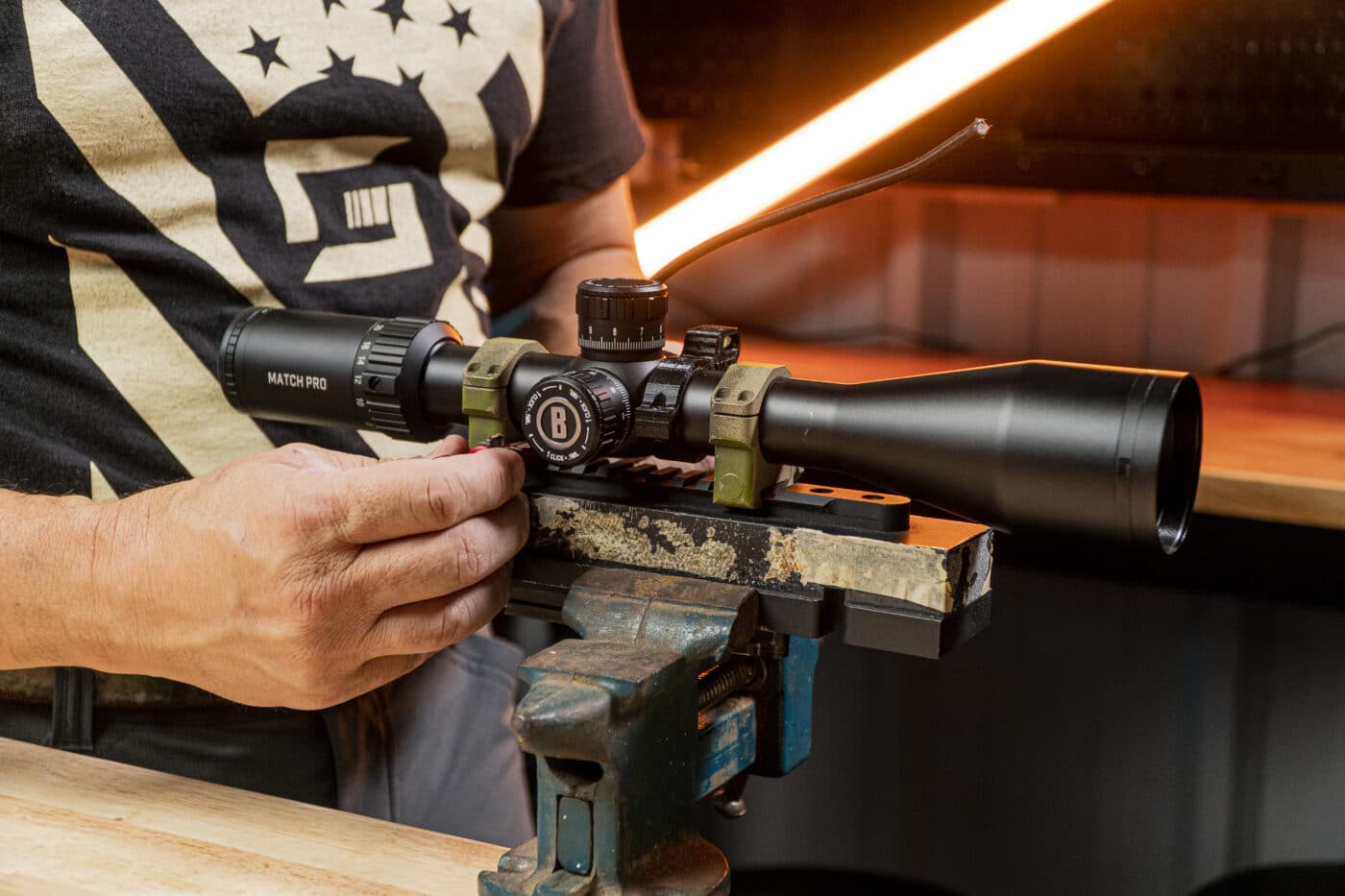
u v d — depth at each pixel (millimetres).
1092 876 1642
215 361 842
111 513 702
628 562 670
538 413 639
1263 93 1502
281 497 638
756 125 1769
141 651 704
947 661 1668
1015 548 1601
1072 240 1803
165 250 817
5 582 705
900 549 602
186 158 824
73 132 774
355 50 877
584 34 1062
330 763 913
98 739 864
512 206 1111
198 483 689
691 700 606
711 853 616
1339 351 1689
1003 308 1866
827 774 1762
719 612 617
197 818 690
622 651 594
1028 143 1609
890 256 1916
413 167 930
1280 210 1585
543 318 1129
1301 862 1510
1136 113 1563
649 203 1911
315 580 636
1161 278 1768
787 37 1729
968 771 1686
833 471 633
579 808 573
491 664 992
